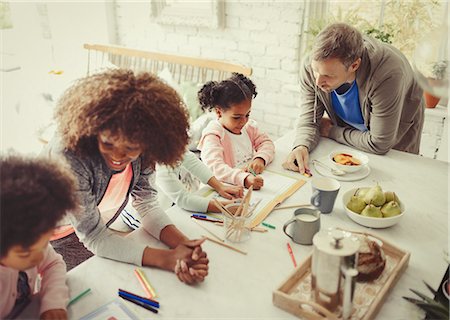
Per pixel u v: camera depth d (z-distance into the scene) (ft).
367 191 3.84
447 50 2.04
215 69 9.16
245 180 4.40
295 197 4.17
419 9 7.41
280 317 2.71
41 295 2.85
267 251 3.35
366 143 5.13
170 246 3.43
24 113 10.36
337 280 2.51
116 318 2.70
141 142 2.90
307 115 5.53
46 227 2.27
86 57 11.19
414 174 4.66
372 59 4.73
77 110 2.89
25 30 10.54
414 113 5.57
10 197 2.17
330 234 2.63
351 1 8.04
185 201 3.97
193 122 8.18
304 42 8.61
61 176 2.48
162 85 3.12
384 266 3.01
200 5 9.52
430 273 3.11
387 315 2.71
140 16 10.51
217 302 2.84
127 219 4.75
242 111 5.13
